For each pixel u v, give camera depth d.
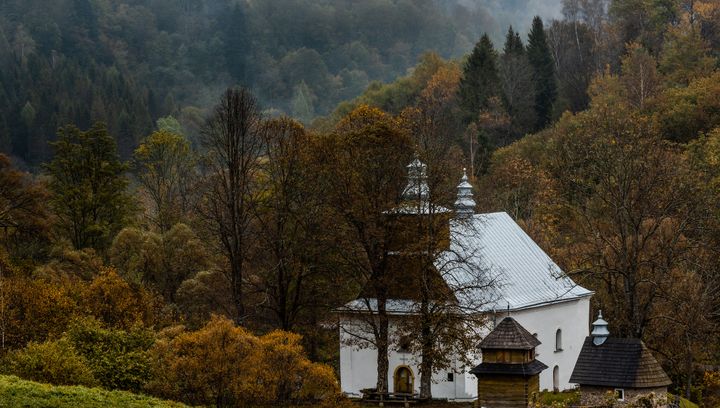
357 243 80.88
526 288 87.62
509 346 71.50
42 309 76.50
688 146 127.56
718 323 94.94
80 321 71.56
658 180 88.56
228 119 86.69
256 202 87.50
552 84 187.25
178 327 74.69
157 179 130.25
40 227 96.06
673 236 89.50
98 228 106.00
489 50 176.50
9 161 96.25
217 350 65.75
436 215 79.25
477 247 86.62
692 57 179.38
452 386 82.81
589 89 178.25
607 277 97.50
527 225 113.56
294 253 85.75
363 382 85.81
